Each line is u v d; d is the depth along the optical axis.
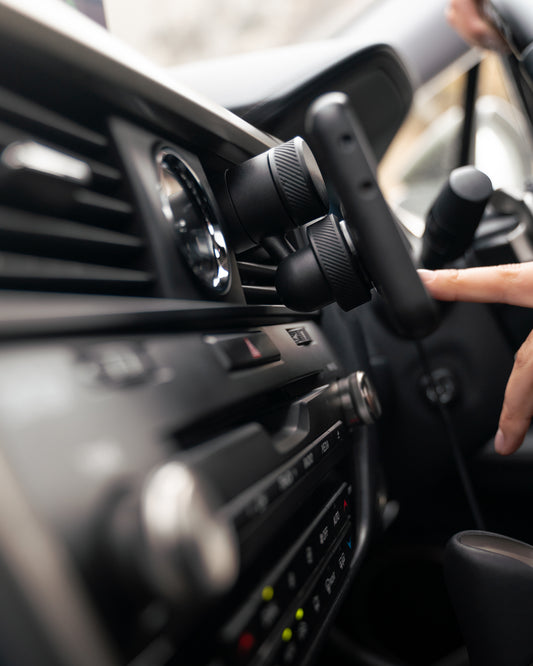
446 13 1.06
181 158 0.46
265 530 0.33
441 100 1.20
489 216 0.92
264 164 0.48
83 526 0.22
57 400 0.24
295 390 0.48
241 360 0.38
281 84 0.70
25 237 0.29
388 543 0.88
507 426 0.61
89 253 0.34
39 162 0.29
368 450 0.67
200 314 0.37
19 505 0.20
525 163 1.24
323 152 0.34
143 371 0.29
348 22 1.13
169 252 0.38
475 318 0.86
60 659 0.19
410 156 1.34
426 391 0.86
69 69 0.34
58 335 0.26
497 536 0.53
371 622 0.82
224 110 0.52
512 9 0.84
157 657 0.24
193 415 0.31
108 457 0.24
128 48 0.41
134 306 0.32
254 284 0.58
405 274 0.36
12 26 0.31
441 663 0.80
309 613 0.38
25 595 0.19
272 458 0.36
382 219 0.35
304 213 0.49
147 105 0.40
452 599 0.52
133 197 0.38
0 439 0.21
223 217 0.50
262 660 0.32
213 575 0.20
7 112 0.31
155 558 0.19
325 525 0.45
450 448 0.87
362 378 0.54
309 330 0.58
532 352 0.57
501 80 1.08
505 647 0.46
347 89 0.77
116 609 0.22
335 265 0.44
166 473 0.21
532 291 0.52
